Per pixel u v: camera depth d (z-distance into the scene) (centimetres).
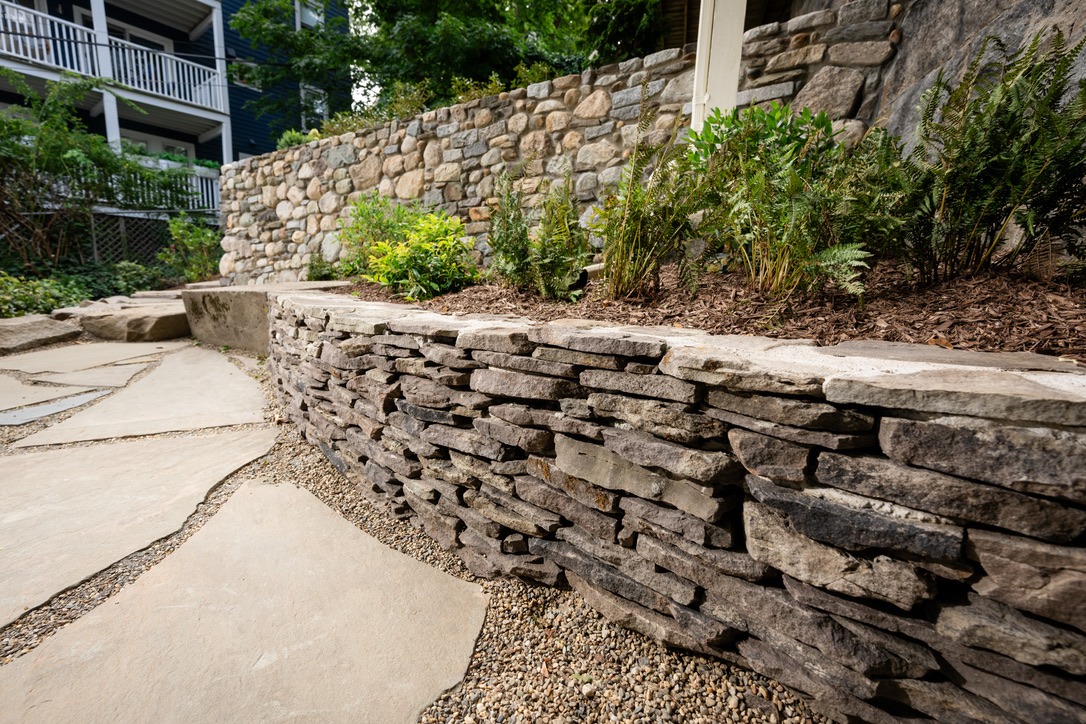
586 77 430
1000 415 80
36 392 358
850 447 96
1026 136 140
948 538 84
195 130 1365
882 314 161
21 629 135
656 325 179
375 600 152
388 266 317
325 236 627
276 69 1067
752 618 111
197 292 527
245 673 123
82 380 388
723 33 317
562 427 143
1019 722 83
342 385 236
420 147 534
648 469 126
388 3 954
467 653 133
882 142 193
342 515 203
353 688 121
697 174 226
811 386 98
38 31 1036
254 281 718
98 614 142
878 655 95
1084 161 135
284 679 122
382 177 569
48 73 1013
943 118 163
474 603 153
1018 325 135
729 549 114
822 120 220
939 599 90
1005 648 82
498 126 482
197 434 287
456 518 178
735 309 186
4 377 396
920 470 89
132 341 539
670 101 393
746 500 113
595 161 434
